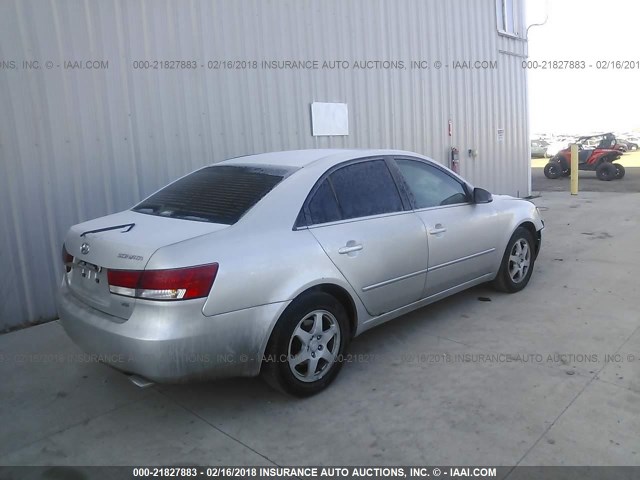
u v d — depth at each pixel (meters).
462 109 10.46
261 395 3.69
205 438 3.21
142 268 3.03
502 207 5.31
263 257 3.30
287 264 3.39
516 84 12.20
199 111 6.29
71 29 5.22
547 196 13.62
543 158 29.95
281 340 3.37
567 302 5.27
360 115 8.29
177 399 3.68
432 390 3.64
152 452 3.10
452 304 5.31
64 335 4.89
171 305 2.98
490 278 5.27
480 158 11.12
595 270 6.39
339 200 3.91
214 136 6.45
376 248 3.95
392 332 4.66
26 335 4.91
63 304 3.58
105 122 5.52
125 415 3.50
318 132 7.64
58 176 5.23
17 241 5.02
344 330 3.78
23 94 4.96
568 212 10.84
